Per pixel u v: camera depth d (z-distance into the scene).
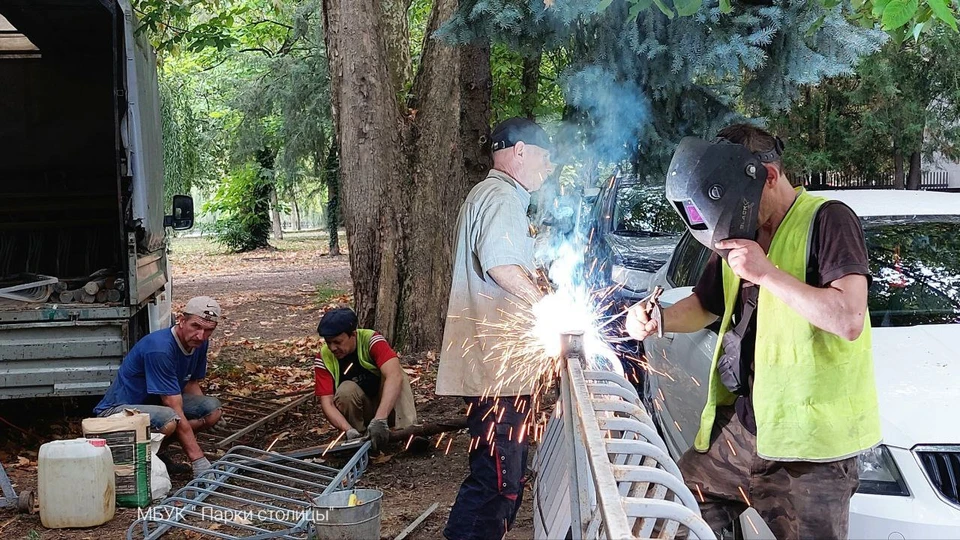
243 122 21.23
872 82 11.48
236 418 7.67
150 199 7.60
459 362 4.02
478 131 9.79
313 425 7.39
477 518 3.97
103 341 6.65
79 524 5.01
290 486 5.71
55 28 8.68
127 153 6.80
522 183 4.05
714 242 2.84
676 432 4.99
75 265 9.36
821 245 2.88
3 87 9.57
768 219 3.05
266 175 28.17
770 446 2.99
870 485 3.50
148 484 5.36
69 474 4.98
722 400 3.33
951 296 4.62
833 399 2.95
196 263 26.19
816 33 6.84
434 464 6.11
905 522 3.38
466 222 4.00
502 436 3.95
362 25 9.48
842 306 2.73
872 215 5.26
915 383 3.82
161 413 5.71
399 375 6.15
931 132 12.49
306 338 11.76
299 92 18.94
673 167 2.86
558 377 3.77
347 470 5.20
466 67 9.66
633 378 6.41
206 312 5.88
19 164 9.66
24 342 6.57
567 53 7.53
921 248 4.93
